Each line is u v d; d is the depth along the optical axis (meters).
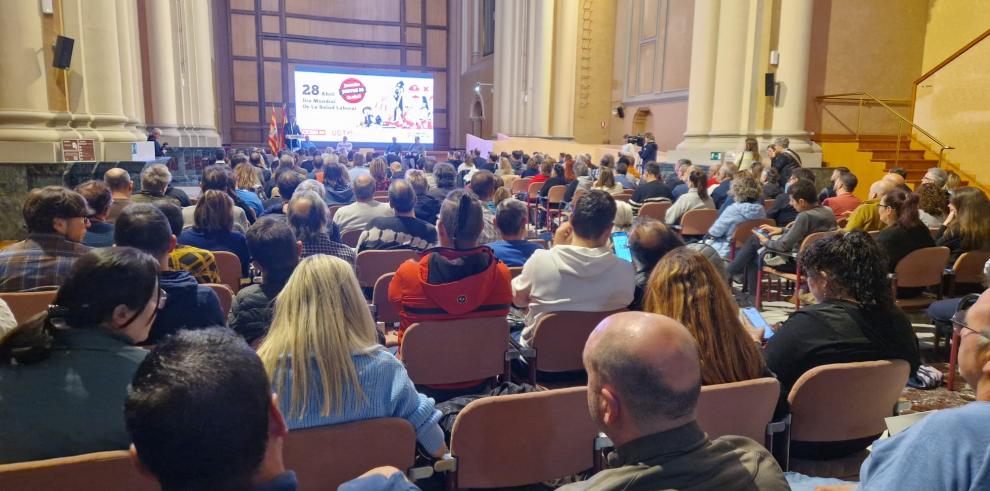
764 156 9.23
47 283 2.61
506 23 18.30
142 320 1.47
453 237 2.82
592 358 1.08
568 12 16.64
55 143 6.25
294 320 1.57
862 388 1.93
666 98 14.43
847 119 10.22
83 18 6.79
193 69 13.79
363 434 1.53
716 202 6.80
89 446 1.36
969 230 4.17
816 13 9.92
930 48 10.48
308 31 20.83
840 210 5.56
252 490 0.76
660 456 1.02
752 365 1.85
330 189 6.27
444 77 22.94
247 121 20.39
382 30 21.81
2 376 1.33
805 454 2.09
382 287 3.15
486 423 1.69
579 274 2.56
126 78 8.02
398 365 1.66
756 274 5.05
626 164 8.84
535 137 17.33
